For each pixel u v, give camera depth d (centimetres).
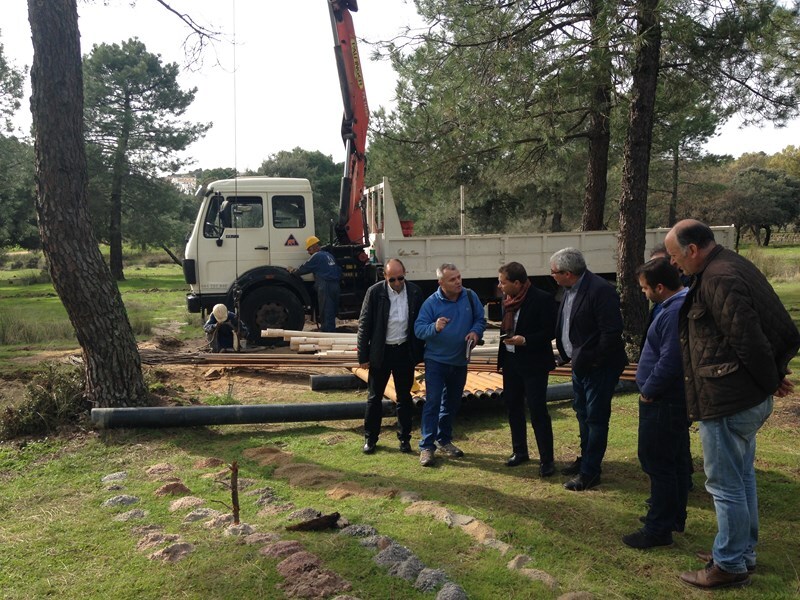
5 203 3148
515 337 468
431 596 311
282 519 402
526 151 1316
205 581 326
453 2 951
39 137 577
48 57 566
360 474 492
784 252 3528
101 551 366
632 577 333
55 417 598
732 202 4334
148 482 479
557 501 431
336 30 1144
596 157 1280
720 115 1064
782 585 323
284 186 1098
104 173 3128
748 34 871
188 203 3925
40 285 2828
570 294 450
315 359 828
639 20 779
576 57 836
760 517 404
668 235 318
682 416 358
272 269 1069
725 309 292
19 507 438
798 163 6234
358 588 319
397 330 536
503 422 639
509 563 342
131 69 3088
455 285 512
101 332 613
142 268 4381
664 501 363
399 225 1138
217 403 696
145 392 641
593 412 444
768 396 304
